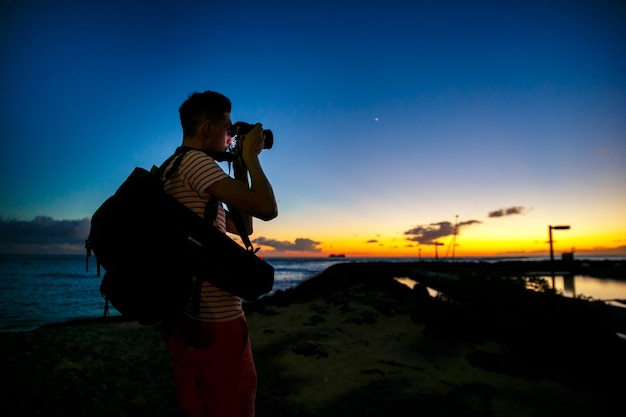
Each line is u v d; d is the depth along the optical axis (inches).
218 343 47.6
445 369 212.5
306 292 962.1
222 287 45.9
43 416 134.7
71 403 147.4
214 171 47.6
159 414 146.7
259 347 272.4
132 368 199.6
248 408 50.2
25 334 259.3
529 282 292.8
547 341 237.1
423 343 267.3
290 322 382.3
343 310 434.3
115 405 150.9
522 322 257.0
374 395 174.6
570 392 178.5
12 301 774.5
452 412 155.6
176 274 44.6
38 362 192.2
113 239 44.4
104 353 222.7
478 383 188.7
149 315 45.9
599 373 201.2
